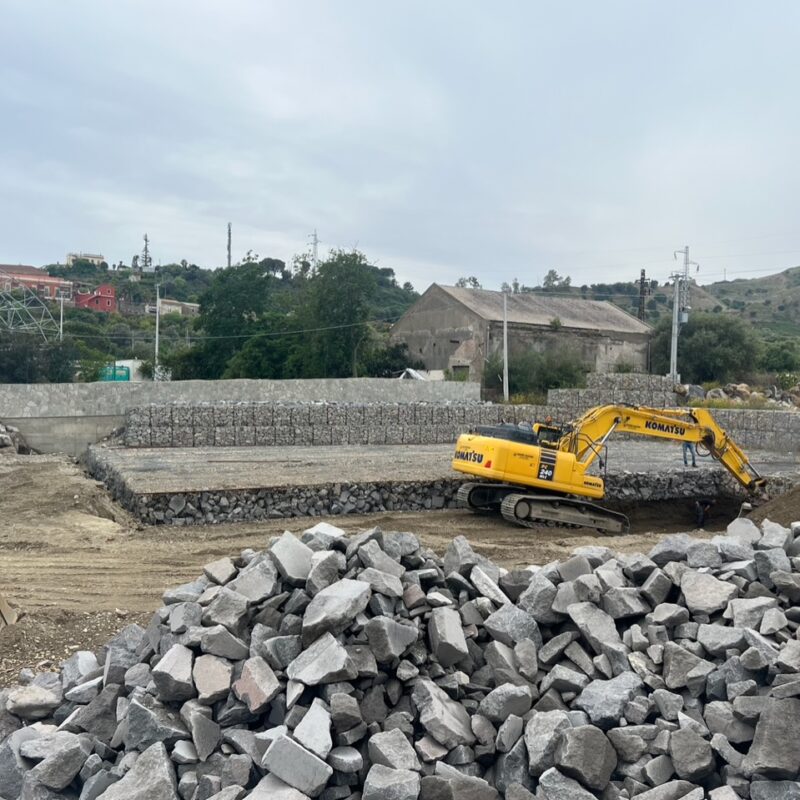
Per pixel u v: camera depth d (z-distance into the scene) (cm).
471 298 4416
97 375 4134
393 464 1908
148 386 2691
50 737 532
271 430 2430
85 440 2588
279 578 617
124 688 576
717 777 495
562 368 3931
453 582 646
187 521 1438
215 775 490
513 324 4175
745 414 2417
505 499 1432
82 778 508
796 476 1741
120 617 841
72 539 1262
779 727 480
